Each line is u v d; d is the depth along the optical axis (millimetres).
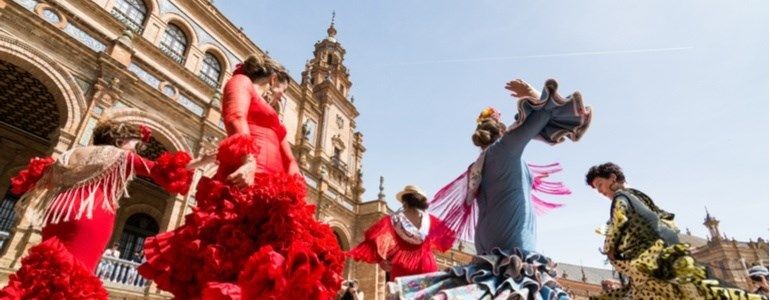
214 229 1371
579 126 1763
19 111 14344
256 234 1359
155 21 17188
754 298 1591
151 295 11289
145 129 2619
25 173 2252
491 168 1975
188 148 14586
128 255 16906
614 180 2559
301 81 27375
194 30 19125
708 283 1693
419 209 3709
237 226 1349
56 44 11602
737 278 35438
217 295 1136
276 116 1963
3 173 14742
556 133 1842
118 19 14891
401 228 3424
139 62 13984
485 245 1938
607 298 2229
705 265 1805
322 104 27297
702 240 45531
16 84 12672
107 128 2432
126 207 17344
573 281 46375
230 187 1437
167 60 16078
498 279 1672
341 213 22891
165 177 2234
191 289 1339
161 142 14156
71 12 12328
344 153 27797
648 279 1918
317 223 1453
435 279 1692
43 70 10977
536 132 1812
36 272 1659
